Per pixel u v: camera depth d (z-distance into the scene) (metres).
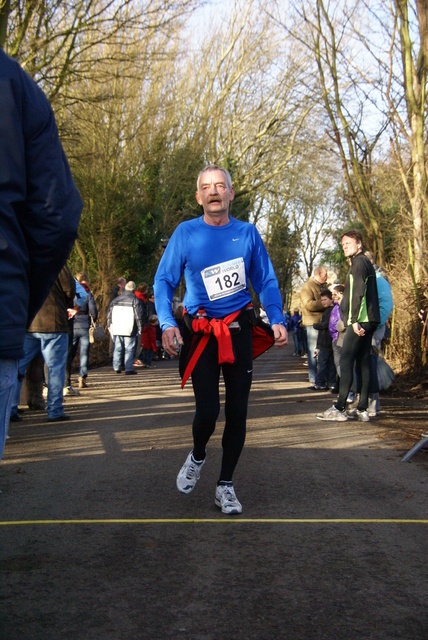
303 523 3.80
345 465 5.23
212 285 3.99
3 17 10.48
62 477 4.80
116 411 8.10
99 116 19.73
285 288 56.25
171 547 3.42
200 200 4.07
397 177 13.88
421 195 11.64
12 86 2.18
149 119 23.64
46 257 2.29
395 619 2.66
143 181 25.19
